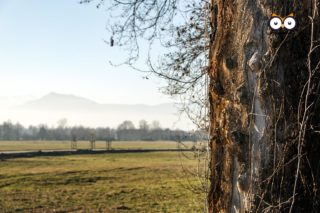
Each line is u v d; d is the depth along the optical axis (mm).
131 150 99312
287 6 3994
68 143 171250
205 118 5668
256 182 3982
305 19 3992
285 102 3953
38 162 62531
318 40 3906
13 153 72312
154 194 31797
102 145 140875
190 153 6562
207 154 4945
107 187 36938
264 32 3998
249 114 4027
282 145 3939
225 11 4312
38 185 37781
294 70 3980
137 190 34438
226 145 4215
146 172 50688
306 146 3947
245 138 4055
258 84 3990
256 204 3967
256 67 3988
